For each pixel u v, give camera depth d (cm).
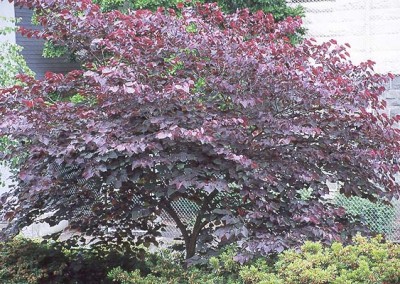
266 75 482
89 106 514
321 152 497
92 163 474
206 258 501
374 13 954
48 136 489
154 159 469
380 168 514
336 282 414
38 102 489
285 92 488
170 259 542
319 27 979
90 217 549
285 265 441
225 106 508
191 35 506
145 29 506
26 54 1129
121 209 539
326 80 497
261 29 561
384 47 952
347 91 498
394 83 932
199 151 491
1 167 962
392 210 815
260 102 486
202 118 488
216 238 527
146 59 496
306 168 506
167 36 500
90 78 504
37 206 538
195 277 483
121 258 575
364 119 511
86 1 514
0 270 546
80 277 566
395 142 514
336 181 523
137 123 486
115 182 481
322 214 500
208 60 502
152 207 520
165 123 464
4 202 546
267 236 477
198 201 532
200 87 512
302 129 477
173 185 491
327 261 443
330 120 510
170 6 927
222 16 557
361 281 422
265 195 484
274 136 496
